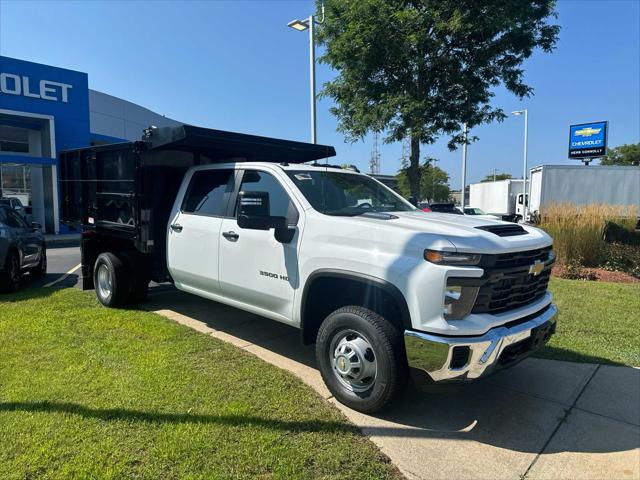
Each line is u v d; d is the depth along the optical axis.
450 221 3.92
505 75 12.27
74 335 5.14
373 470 2.92
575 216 10.98
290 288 4.20
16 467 2.76
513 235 3.77
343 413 3.64
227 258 4.86
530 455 3.18
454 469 2.99
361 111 12.49
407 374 3.50
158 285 8.07
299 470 2.86
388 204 5.02
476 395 4.08
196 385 3.93
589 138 32.78
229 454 2.98
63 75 21.33
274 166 4.71
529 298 3.80
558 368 4.72
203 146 5.74
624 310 6.84
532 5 11.58
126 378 4.02
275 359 4.76
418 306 3.28
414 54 11.44
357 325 3.59
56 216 21.30
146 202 5.77
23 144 24.89
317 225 4.01
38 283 8.89
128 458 2.88
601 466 3.07
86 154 6.81
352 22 11.34
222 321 6.01
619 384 4.35
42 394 3.68
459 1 10.88
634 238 11.22
